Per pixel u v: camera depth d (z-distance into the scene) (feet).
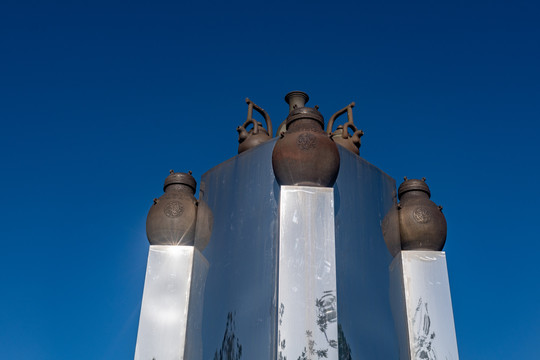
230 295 38.75
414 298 42.88
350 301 36.76
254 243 39.29
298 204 37.19
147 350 41.16
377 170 45.29
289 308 34.09
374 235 41.88
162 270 43.91
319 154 39.04
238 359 35.78
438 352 41.19
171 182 48.67
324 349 33.09
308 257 35.63
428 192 48.29
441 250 45.24
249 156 43.62
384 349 37.96
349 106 49.08
